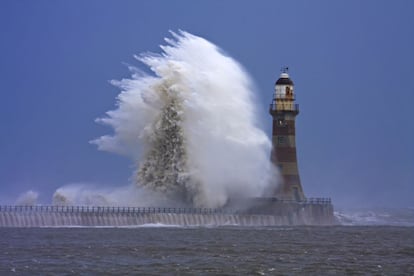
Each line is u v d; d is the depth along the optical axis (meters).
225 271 164.00
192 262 175.88
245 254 190.50
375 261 182.00
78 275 157.88
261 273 162.38
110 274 159.12
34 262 173.88
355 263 178.25
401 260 184.38
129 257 182.38
